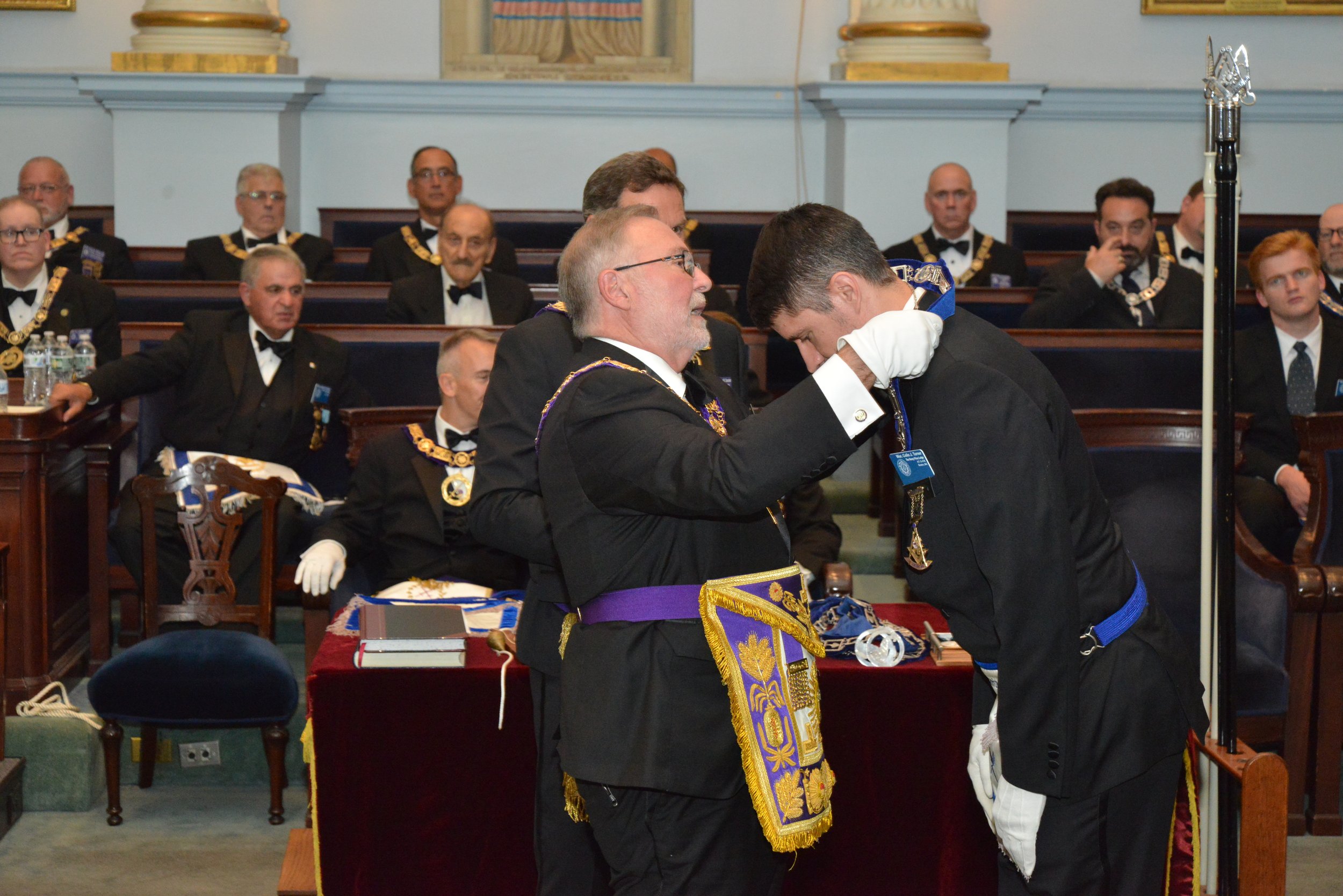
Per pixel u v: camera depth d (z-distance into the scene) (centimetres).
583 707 195
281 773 379
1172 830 230
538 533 219
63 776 387
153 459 483
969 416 190
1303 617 367
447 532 394
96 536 439
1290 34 903
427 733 281
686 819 194
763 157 902
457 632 286
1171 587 394
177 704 368
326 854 283
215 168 817
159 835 373
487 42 893
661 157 709
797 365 642
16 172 896
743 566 197
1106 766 200
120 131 812
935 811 283
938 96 775
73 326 540
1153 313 560
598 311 201
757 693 191
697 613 194
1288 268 464
